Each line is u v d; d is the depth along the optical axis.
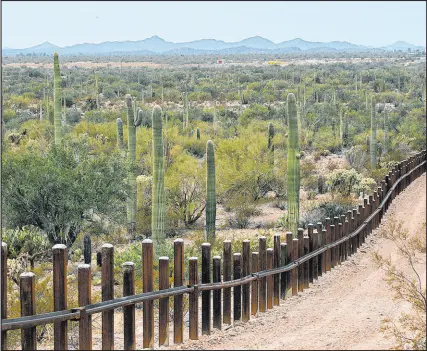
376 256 22.97
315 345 17.16
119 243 44.47
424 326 17.78
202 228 49.62
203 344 17.55
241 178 56.78
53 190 39.09
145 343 16.92
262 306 21.39
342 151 94.62
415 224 36.28
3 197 38.84
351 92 158.00
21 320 14.38
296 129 35.66
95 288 30.92
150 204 51.09
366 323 19.73
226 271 19.77
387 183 44.53
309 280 26.11
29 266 32.12
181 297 17.83
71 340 19.81
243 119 115.19
